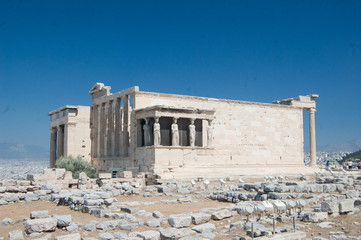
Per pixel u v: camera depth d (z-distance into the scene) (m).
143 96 51.69
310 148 68.00
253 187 32.72
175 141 48.97
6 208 28.09
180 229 19.08
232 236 18.66
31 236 18.61
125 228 20.23
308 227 19.59
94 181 38.22
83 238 17.88
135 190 34.72
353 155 151.75
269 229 18.86
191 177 45.78
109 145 57.66
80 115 61.84
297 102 66.19
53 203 29.59
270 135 62.06
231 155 57.34
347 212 21.75
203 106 55.72
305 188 28.84
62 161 54.59
